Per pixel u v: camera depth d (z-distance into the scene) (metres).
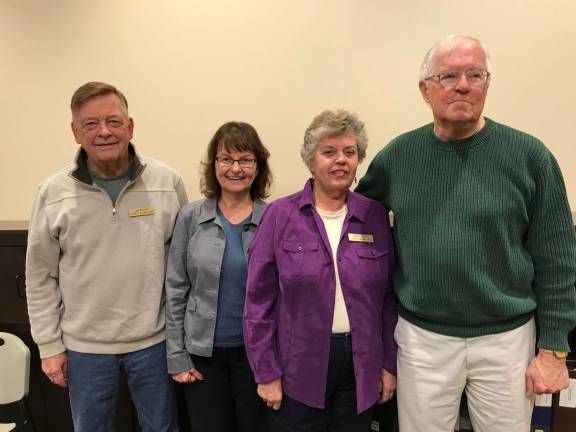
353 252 1.22
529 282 1.18
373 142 1.72
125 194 1.39
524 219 1.12
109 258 1.38
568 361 1.43
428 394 1.24
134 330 1.41
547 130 1.63
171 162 1.86
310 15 1.67
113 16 1.78
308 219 1.24
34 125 1.92
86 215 1.36
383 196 1.35
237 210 1.45
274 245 1.25
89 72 1.84
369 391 1.23
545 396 1.46
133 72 1.81
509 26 1.58
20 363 1.64
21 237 1.68
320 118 1.20
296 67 1.71
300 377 1.22
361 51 1.66
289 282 1.19
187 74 1.78
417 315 1.25
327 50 1.68
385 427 1.59
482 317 1.17
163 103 1.81
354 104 1.70
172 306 1.41
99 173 1.40
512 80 1.61
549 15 1.55
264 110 1.76
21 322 1.74
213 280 1.36
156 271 1.43
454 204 1.12
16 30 1.85
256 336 1.24
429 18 1.60
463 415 1.57
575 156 1.64
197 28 1.74
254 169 1.40
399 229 1.24
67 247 1.38
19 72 1.88
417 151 1.19
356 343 1.21
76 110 1.29
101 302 1.38
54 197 1.38
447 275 1.13
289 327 1.23
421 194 1.17
